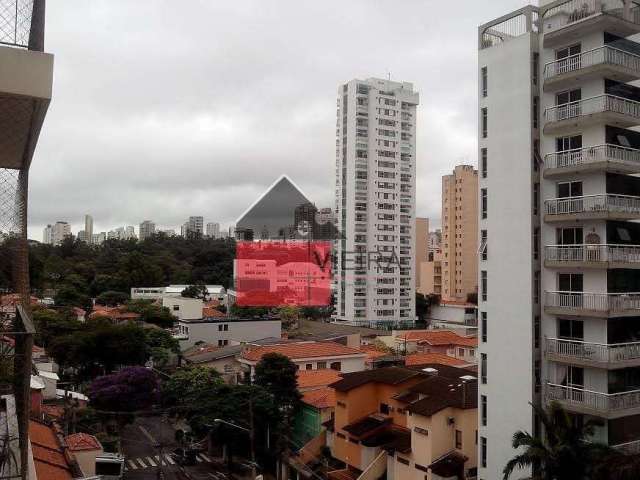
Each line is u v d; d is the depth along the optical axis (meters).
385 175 99.94
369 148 99.25
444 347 62.91
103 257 128.25
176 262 137.62
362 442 33.66
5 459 9.34
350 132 99.12
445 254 114.00
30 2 8.12
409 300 101.62
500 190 27.62
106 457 27.39
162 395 45.31
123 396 42.47
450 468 28.78
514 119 27.14
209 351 60.72
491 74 28.36
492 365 27.42
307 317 97.38
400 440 32.50
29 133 8.99
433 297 106.75
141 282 115.06
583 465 20.52
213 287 124.12
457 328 89.19
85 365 52.88
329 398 40.62
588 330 25.05
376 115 99.19
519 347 26.27
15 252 9.29
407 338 65.00
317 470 35.50
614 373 24.62
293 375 41.25
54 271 105.88
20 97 7.66
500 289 27.34
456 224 112.06
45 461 19.80
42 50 8.14
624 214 24.33
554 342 25.41
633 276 26.02
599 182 25.09
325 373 47.47
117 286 108.94
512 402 26.38
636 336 25.66
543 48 26.72
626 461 19.41
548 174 25.97
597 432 24.19
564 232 26.44
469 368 44.12
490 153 28.22
